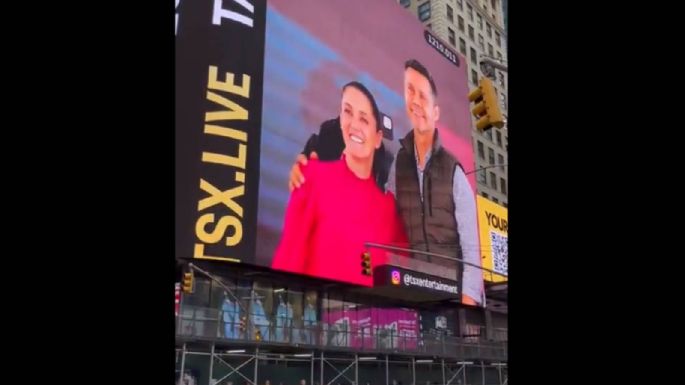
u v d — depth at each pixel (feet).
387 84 122.52
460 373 111.24
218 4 90.12
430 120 134.31
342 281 96.22
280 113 94.02
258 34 93.81
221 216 81.25
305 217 93.35
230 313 80.74
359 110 112.06
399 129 122.93
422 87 134.31
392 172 117.08
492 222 153.89
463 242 134.10
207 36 87.45
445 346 102.89
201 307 77.66
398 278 99.09
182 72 83.97
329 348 83.46
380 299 109.29
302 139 96.99
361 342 93.71
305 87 100.53
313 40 104.99
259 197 86.43
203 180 81.15
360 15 119.85
